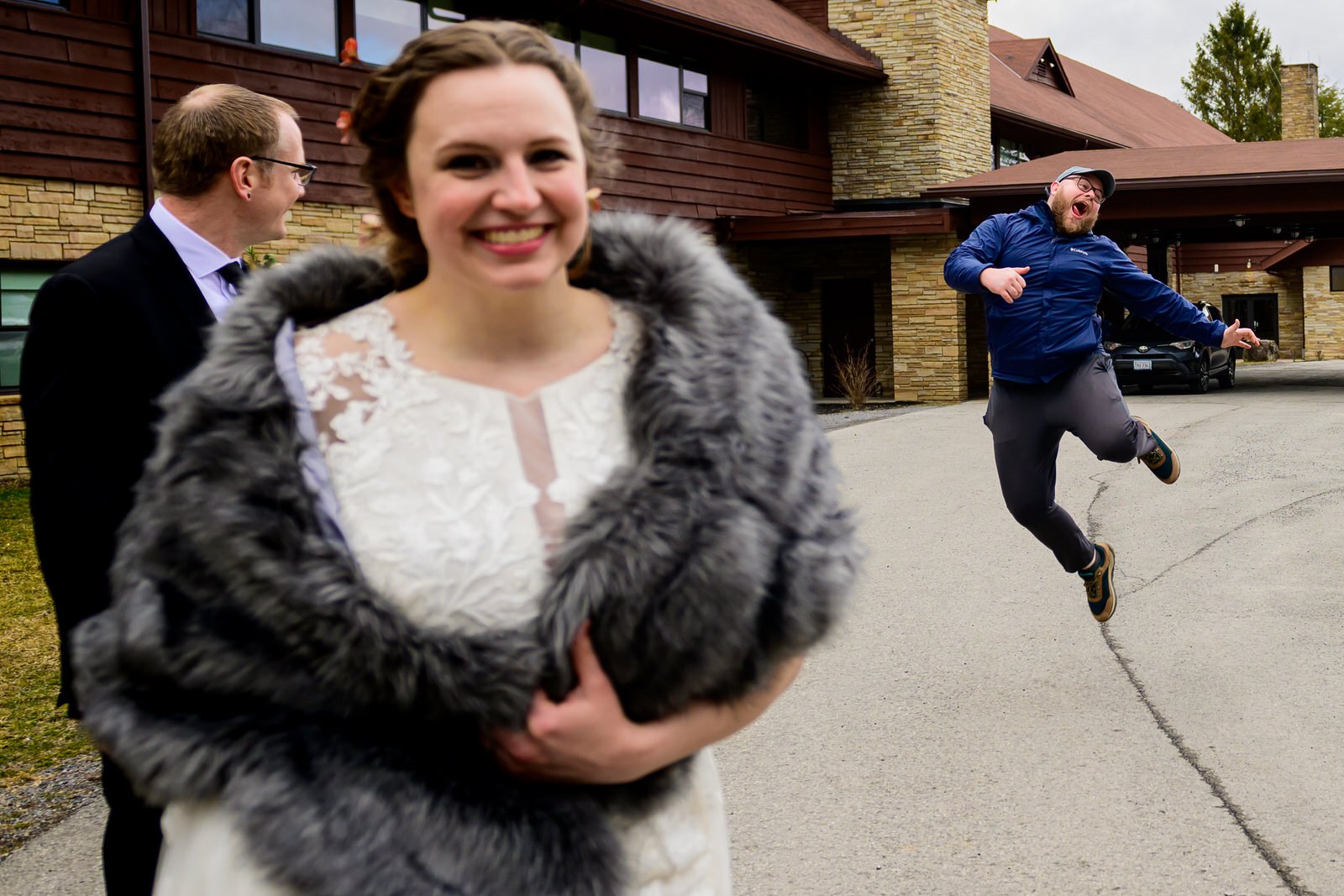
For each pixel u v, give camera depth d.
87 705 1.38
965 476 11.38
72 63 12.09
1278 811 3.82
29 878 3.60
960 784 4.12
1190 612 6.27
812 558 1.46
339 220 14.44
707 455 1.39
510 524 1.40
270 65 13.75
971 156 23.50
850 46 22.67
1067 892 3.35
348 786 1.29
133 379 2.33
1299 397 19.09
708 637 1.37
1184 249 34.75
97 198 12.38
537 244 1.39
